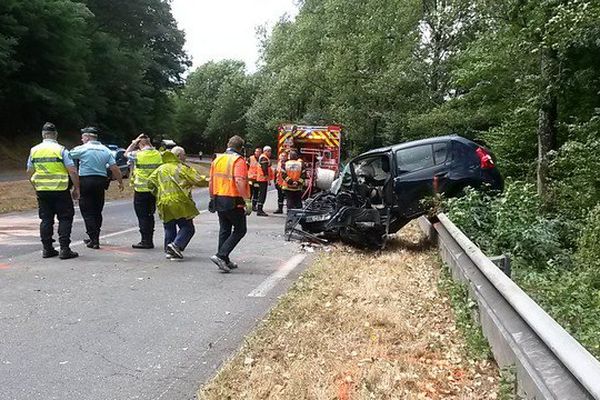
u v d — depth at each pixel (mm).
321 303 5672
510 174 14594
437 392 3643
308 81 37250
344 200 9664
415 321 5105
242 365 4105
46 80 35688
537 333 3135
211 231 11508
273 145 57719
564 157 10430
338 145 18016
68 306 5625
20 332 4836
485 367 4012
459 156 9203
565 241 8414
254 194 16172
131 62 47438
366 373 3869
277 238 10594
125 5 52469
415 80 28812
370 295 5902
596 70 11070
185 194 8133
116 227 11945
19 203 16406
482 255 5055
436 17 23062
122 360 4266
